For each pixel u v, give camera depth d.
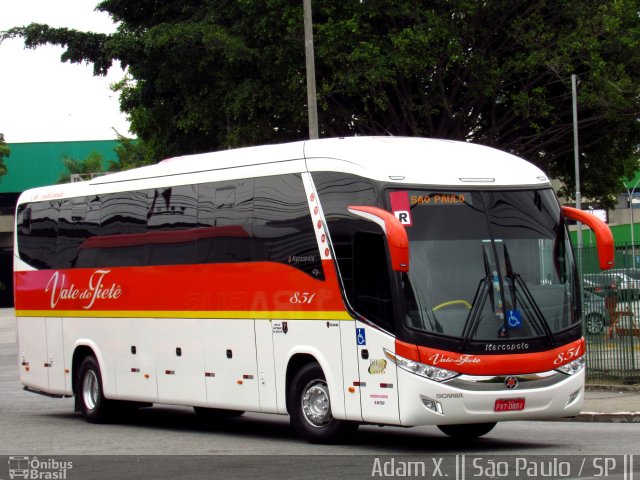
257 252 14.18
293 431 14.34
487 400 12.01
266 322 13.97
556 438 13.68
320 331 13.09
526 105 35.28
